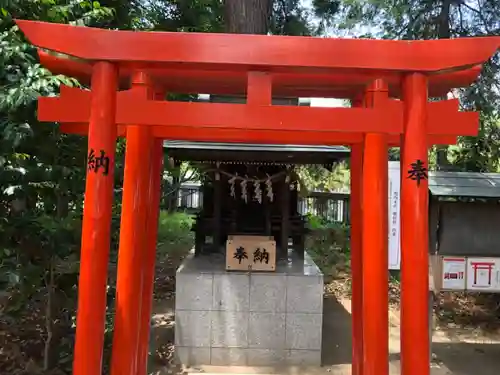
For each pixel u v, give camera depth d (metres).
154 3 7.98
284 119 2.81
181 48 2.69
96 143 2.73
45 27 2.65
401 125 2.84
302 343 5.35
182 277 5.38
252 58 2.70
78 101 2.86
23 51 3.82
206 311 5.37
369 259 3.18
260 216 6.23
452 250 5.45
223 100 5.33
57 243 3.98
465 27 7.53
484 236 5.43
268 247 5.47
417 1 7.48
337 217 14.16
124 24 6.37
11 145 3.54
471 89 7.23
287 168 5.90
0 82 3.74
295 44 2.71
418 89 2.78
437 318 7.39
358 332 4.01
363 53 2.72
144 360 3.90
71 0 4.62
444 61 2.72
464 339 6.49
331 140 3.77
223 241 6.26
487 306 8.00
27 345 4.98
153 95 3.32
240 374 5.14
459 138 7.97
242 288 5.37
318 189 15.82
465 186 5.45
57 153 4.04
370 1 7.62
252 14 6.11
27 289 3.99
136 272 3.20
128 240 3.21
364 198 3.25
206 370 5.23
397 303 8.10
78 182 4.02
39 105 2.86
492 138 7.89
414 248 2.78
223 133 3.74
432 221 5.45
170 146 5.00
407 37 7.69
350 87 3.40
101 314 2.74
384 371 3.12
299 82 3.26
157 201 4.09
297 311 5.36
